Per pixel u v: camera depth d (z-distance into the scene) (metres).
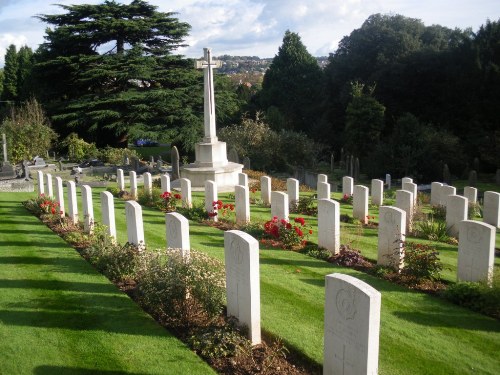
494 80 39.41
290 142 35.97
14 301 8.41
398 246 10.05
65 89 43.19
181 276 7.66
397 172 36.72
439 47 48.09
